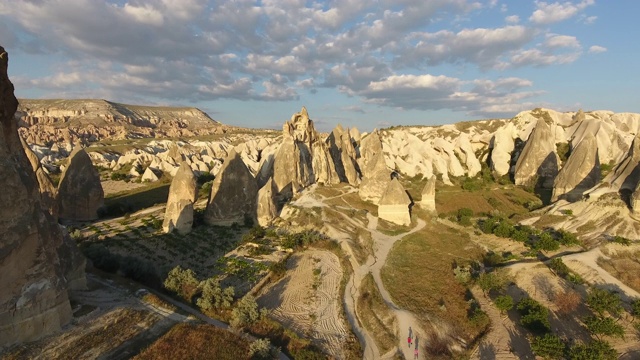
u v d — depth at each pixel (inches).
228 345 1058.1
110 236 1870.1
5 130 967.0
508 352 1176.8
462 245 1983.3
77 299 1171.3
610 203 1894.7
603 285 1460.4
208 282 1314.0
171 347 1000.2
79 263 1231.5
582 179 2342.5
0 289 885.8
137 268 1443.2
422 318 1304.1
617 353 1114.7
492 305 1423.5
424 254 1851.6
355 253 1785.2
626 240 1675.7
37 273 957.2
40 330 958.4
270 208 2108.8
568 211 2055.9
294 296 1422.2
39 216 990.4
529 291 1489.9
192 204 1973.4
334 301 1400.1
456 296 1472.7
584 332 1245.7
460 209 2532.0
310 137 2898.6
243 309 1229.1
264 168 2679.6
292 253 1752.0
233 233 1940.2
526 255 1771.7
